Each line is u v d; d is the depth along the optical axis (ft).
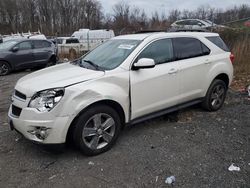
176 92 16.52
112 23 185.68
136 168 12.44
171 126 17.07
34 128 12.45
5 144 14.93
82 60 16.65
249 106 21.02
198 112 19.47
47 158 13.43
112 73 13.88
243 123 17.63
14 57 40.83
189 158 13.25
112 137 14.06
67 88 12.48
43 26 228.84
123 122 14.60
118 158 13.32
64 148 14.23
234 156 13.44
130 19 172.86
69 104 12.41
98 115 13.38
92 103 12.98
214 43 19.25
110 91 13.53
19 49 41.73
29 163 13.02
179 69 16.38
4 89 29.25
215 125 17.25
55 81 12.97
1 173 12.26
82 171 12.29
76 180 11.66
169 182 11.39
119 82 13.98
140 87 14.71
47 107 12.30
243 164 12.70
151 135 15.79
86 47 80.79
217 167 12.46
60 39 85.20
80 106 12.61
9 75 40.01
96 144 13.50
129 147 14.38
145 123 17.46
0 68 39.52
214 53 18.89
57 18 241.96
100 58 15.83
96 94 13.01
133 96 14.55
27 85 13.29
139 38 15.93
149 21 143.64
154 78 15.20
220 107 20.20
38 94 12.50
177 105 16.96
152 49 15.60
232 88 26.68
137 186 11.21
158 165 12.66
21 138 15.60
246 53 37.22
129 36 16.94
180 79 16.53
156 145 14.58
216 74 18.71
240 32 42.68
